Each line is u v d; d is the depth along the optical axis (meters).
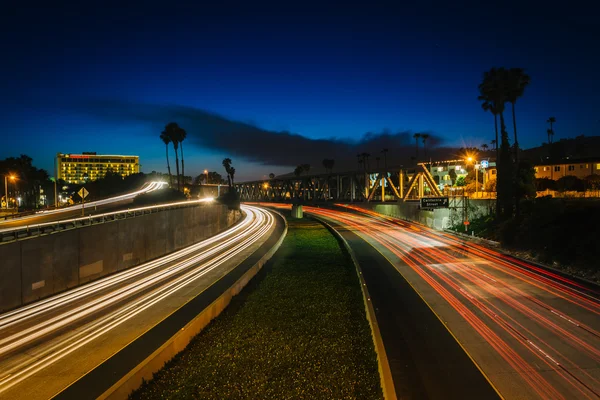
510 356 13.88
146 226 36.03
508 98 51.12
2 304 20.09
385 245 43.53
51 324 17.77
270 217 79.31
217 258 35.69
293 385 11.78
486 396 11.26
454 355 14.06
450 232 54.34
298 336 15.99
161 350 13.74
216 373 12.80
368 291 23.38
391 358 13.92
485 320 17.80
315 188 108.00
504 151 50.38
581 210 37.59
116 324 17.50
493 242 43.00
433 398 11.22
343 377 12.20
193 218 48.19
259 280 28.31
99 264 28.62
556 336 15.72
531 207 45.97
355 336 15.80
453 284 24.97
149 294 22.92
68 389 11.59
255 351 14.52
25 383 12.07
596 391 11.43
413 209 70.19
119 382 11.36
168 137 91.25
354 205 90.88
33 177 104.94
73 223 27.45
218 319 19.14
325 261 34.28
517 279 26.16
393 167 76.56
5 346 15.22
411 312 19.20
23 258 21.55
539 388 11.64
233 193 79.81
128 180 127.00
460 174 100.00
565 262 30.17
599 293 22.36
